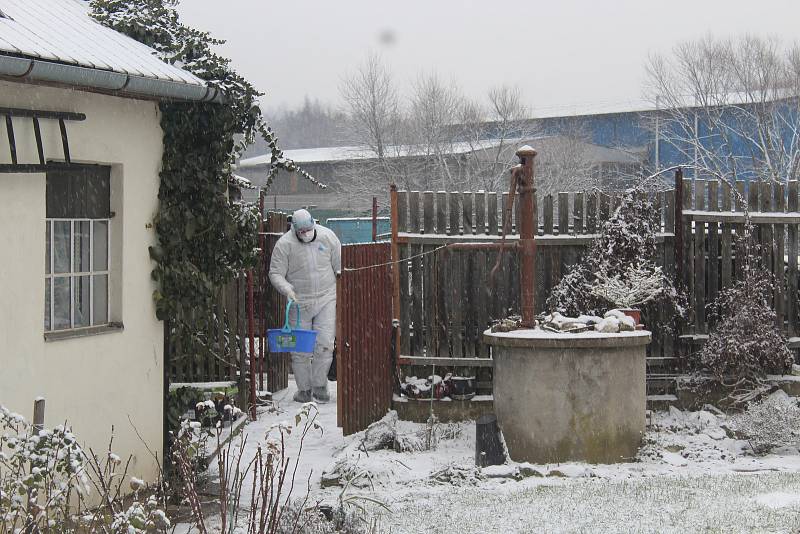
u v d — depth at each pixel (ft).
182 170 32.07
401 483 33.58
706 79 171.53
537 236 43.19
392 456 37.01
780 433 37.06
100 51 27.71
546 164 182.50
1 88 24.58
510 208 38.45
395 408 42.32
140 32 32.63
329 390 51.65
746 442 38.27
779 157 157.79
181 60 32.50
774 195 44.45
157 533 24.95
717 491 30.94
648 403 42.27
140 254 30.73
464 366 42.70
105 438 28.89
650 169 179.63
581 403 35.96
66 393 27.17
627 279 41.88
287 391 51.19
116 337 29.53
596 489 31.78
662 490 31.27
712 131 174.19
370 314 40.45
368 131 187.73
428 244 42.80
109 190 29.86
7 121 24.57
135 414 30.48
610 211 43.16
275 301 49.75
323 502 29.89
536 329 37.86
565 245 42.98
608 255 42.16
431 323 42.98
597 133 209.77
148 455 31.12
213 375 43.52
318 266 47.73
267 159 221.66
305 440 40.42
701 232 43.73
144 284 30.99
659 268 41.65
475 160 182.60
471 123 190.08
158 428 31.76
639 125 189.47
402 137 186.91
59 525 20.34
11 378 25.02
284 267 47.47
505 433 36.86
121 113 29.53
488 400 41.88
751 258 43.27
